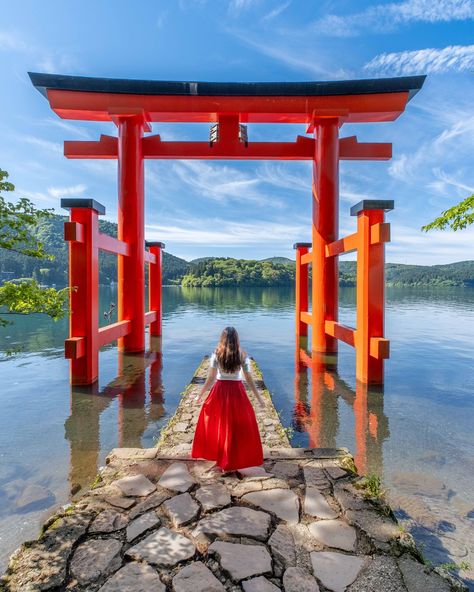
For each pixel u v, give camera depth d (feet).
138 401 23.09
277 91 34.30
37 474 14.32
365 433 18.54
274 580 7.42
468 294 200.85
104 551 8.23
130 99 34.65
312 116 35.65
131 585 7.29
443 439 17.84
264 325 59.93
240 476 11.56
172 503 10.05
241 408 11.84
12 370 30.37
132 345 36.83
